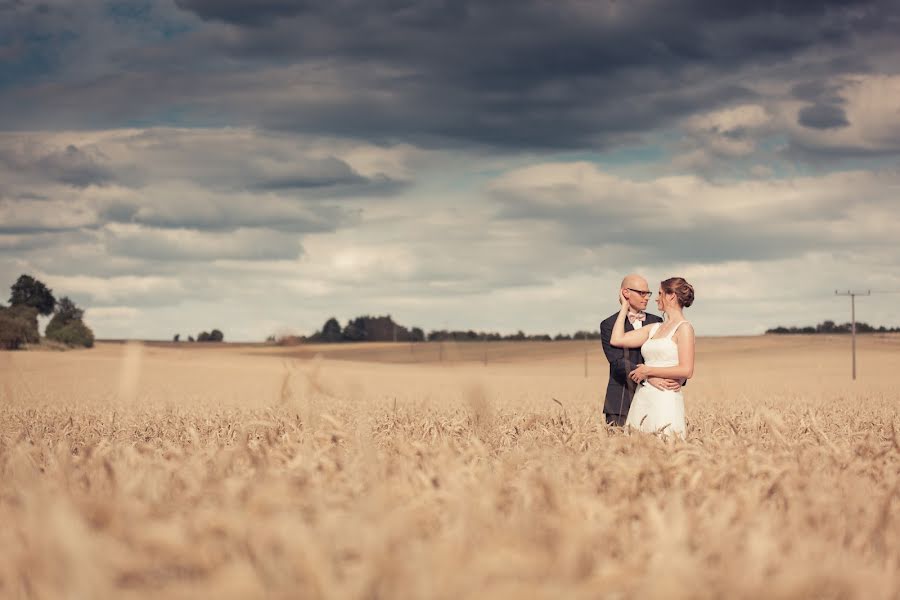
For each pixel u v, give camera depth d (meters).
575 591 2.45
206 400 25.78
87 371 58.50
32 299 161.88
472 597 2.33
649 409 9.27
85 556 2.25
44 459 5.27
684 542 2.95
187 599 2.27
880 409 16.98
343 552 2.76
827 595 2.73
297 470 4.28
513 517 3.30
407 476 4.14
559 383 55.84
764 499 4.13
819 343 135.62
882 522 3.69
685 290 9.35
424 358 101.81
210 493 3.57
